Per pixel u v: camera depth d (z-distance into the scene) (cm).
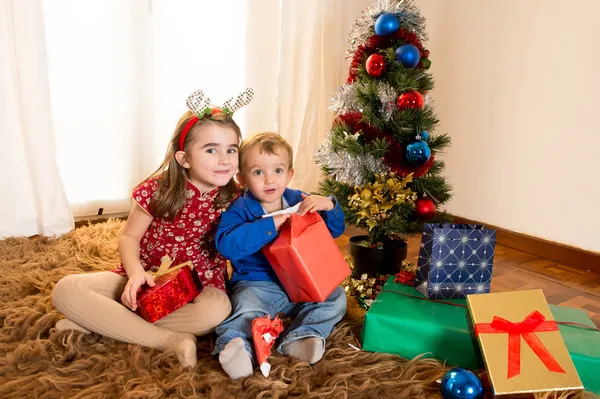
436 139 144
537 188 186
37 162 166
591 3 163
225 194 113
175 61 192
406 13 140
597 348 92
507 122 194
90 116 184
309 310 106
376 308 106
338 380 90
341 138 140
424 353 100
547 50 177
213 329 104
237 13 200
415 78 135
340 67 225
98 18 177
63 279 102
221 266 119
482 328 91
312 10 211
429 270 110
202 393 85
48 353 94
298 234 101
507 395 84
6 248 156
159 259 114
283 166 108
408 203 134
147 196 109
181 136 104
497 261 179
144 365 91
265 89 211
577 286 155
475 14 202
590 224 171
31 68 160
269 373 91
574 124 172
